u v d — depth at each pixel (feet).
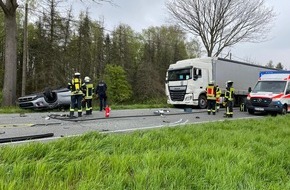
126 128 31.68
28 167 13.56
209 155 17.35
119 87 151.33
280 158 17.70
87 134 21.09
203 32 104.58
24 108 53.78
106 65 162.71
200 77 66.13
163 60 196.85
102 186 11.96
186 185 12.85
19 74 123.65
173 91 67.92
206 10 101.45
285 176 15.17
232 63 74.08
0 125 32.07
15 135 25.70
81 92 41.81
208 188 12.70
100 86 56.34
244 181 13.52
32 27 130.00
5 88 64.08
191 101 64.69
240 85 76.74
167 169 14.33
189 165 15.23
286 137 25.63
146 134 22.89
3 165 13.76
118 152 17.74
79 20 149.28
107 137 20.95
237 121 36.06
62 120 37.65
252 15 100.48
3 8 62.34
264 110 53.36
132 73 169.37
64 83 121.90
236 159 16.62
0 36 117.60
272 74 58.95
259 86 58.08
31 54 126.21
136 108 65.92
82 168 13.97
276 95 53.21
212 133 25.29
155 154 16.28
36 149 16.46
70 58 136.05
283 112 53.52
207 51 106.22
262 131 28.58
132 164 14.74
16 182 11.89
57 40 130.11
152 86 161.07
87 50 152.56
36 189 11.51
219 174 13.83
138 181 12.45
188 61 68.03
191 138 22.76
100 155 16.06
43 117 41.14
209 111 52.95
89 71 153.99
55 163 14.56
